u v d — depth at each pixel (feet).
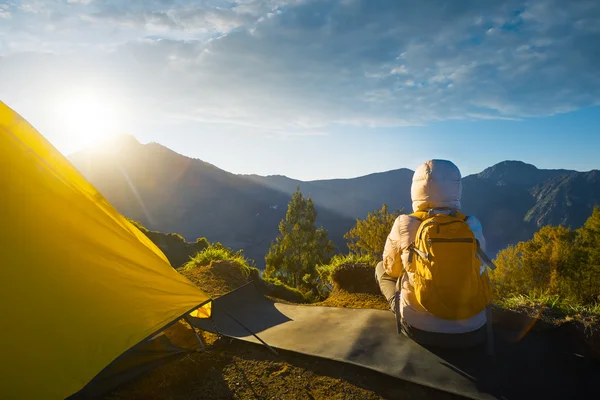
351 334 11.39
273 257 91.91
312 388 8.96
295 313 13.79
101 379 8.14
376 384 9.02
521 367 9.29
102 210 10.43
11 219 8.14
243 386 9.09
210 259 23.79
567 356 9.81
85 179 10.91
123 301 9.17
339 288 18.33
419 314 9.95
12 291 7.53
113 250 9.84
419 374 9.07
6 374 6.89
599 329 10.09
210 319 12.54
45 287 7.97
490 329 9.68
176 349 10.24
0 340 7.08
